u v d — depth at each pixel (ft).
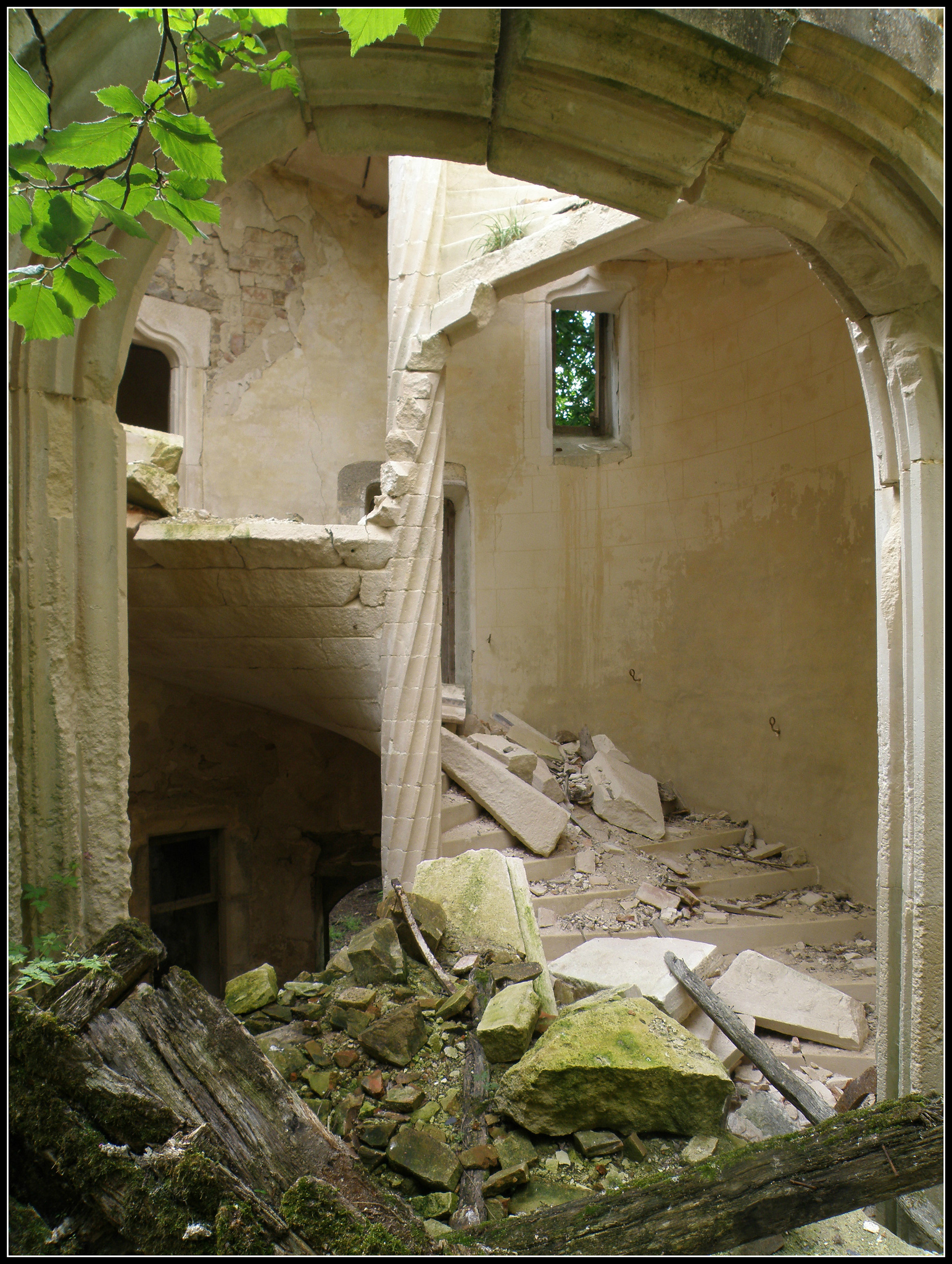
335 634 18.06
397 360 17.80
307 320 24.13
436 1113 8.36
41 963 5.32
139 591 17.65
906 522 8.91
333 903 26.99
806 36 6.34
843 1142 6.17
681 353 23.30
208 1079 5.08
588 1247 5.41
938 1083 8.60
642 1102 8.25
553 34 5.86
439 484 17.88
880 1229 6.75
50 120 5.55
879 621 9.51
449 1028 9.67
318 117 6.43
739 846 20.68
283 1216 4.49
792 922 16.83
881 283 8.57
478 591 24.14
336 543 16.93
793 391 20.11
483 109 6.34
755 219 7.58
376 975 10.42
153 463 16.94
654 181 6.99
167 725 23.50
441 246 17.72
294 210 24.00
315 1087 8.56
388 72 6.03
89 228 3.34
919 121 7.16
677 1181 5.97
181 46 4.50
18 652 5.90
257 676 20.53
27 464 5.92
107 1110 4.54
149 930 5.61
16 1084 4.48
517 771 20.95
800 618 19.77
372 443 24.70
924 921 8.68
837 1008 13.47
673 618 23.21
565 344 28.35
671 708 23.18
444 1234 5.17
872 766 17.53
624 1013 9.26
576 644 24.48
